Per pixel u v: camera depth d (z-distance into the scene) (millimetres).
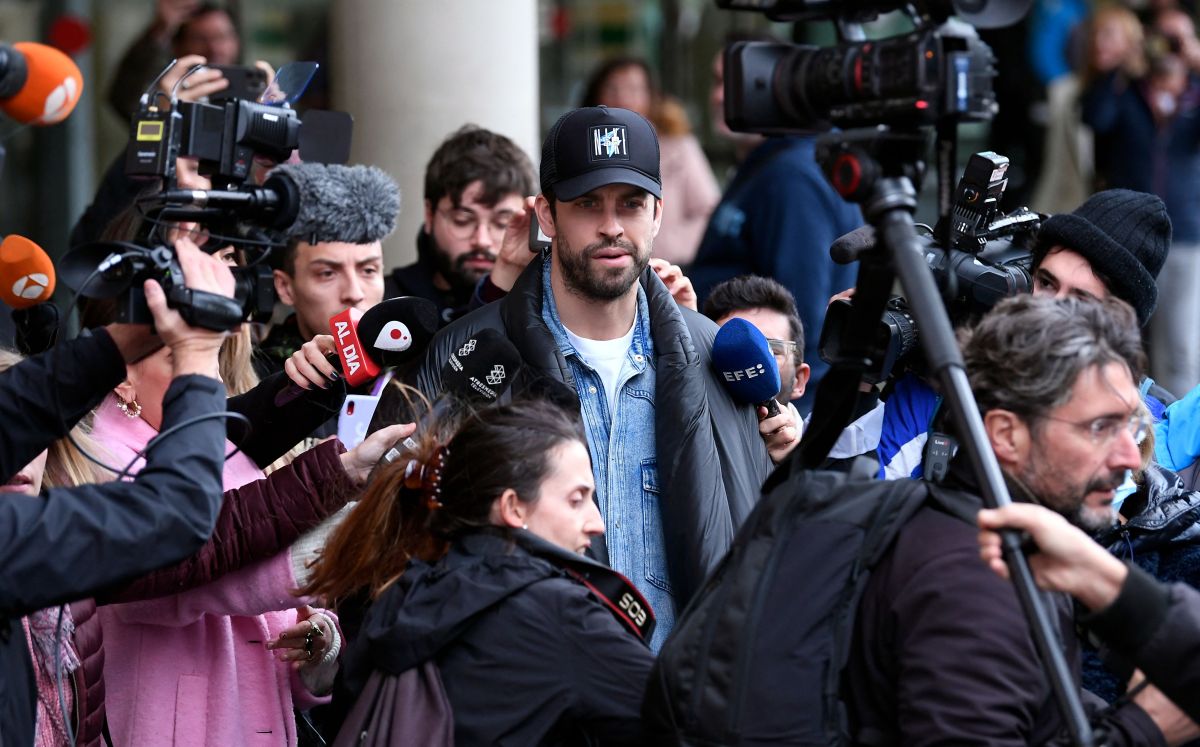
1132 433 4328
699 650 4168
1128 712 4090
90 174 13547
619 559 5785
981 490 3836
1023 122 16016
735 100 4328
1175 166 13523
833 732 4074
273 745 5695
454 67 8969
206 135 4504
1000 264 5871
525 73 9203
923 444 5957
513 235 6805
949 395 3875
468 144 7926
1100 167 13836
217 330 4402
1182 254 13484
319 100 11703
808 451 4344
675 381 5855
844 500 4254
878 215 4066
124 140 13688
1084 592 3818
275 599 5348
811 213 8609
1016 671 3939
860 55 4125
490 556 4809
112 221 5855
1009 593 4004
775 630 4113
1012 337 4219
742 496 5805
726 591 4207
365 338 5391
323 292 7016
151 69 11273
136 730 5410
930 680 3949
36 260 4688
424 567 4883
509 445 4930
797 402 8562
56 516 4102
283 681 5875
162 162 4445
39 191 13250
